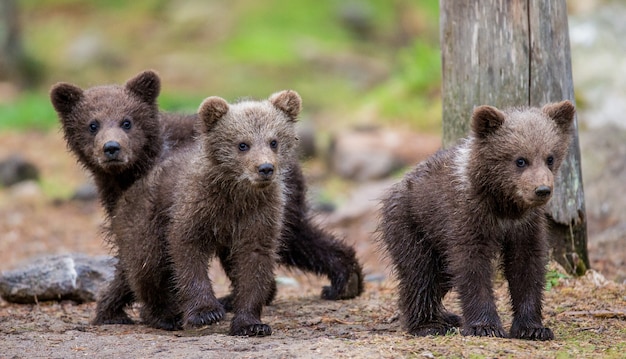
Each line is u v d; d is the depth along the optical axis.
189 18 47.88
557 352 9.98
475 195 10.83
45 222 22.97
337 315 13.24
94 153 13.43
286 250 14.67
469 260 10.88
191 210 11.70
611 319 11.92
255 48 44.22
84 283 14.73
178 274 11.83
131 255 12.51
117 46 47.12
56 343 11.08
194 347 10.56
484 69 13.54
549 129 10.77
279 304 14.37
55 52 47.28
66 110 13.96
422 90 30.89
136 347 10.70
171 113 15.04
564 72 13.63
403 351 9.96
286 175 13.68
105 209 14.14
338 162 26.88
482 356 9.77
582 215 14.02
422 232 11.68
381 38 47.28
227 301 14.07
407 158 26.47
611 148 20.53
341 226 21.81
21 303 14.70
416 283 11.74
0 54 43.31
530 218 10.91
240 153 11.67
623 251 16.53
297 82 41.25
